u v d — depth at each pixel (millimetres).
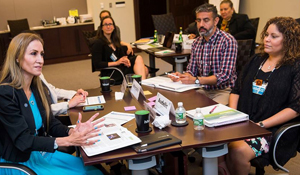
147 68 4297
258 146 2014
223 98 2896
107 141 1646
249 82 2273
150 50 4340
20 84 1725
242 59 3115
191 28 5387
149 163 1659
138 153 1538
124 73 3916
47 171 1751
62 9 7984
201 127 1774
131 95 2539
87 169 1873
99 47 3887
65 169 1824
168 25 6012
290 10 6777
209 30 2885
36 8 7754
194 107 2145
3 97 1641
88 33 4906
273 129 2117
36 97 1878
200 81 2664
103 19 3865
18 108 1715
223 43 2895
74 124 2002
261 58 2291
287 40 2096
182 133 1743
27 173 1619
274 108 2145
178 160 1828
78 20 7797
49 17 7910
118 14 7922
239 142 2021
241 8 8008
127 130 1771
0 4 7422
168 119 1842
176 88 2537
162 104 2041
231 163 2049
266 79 2182
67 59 7762
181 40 4273
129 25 8102
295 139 2115
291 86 2096
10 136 1646
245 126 1805
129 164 1650
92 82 5891
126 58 3789
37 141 1636
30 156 1798
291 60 2102
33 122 1772
